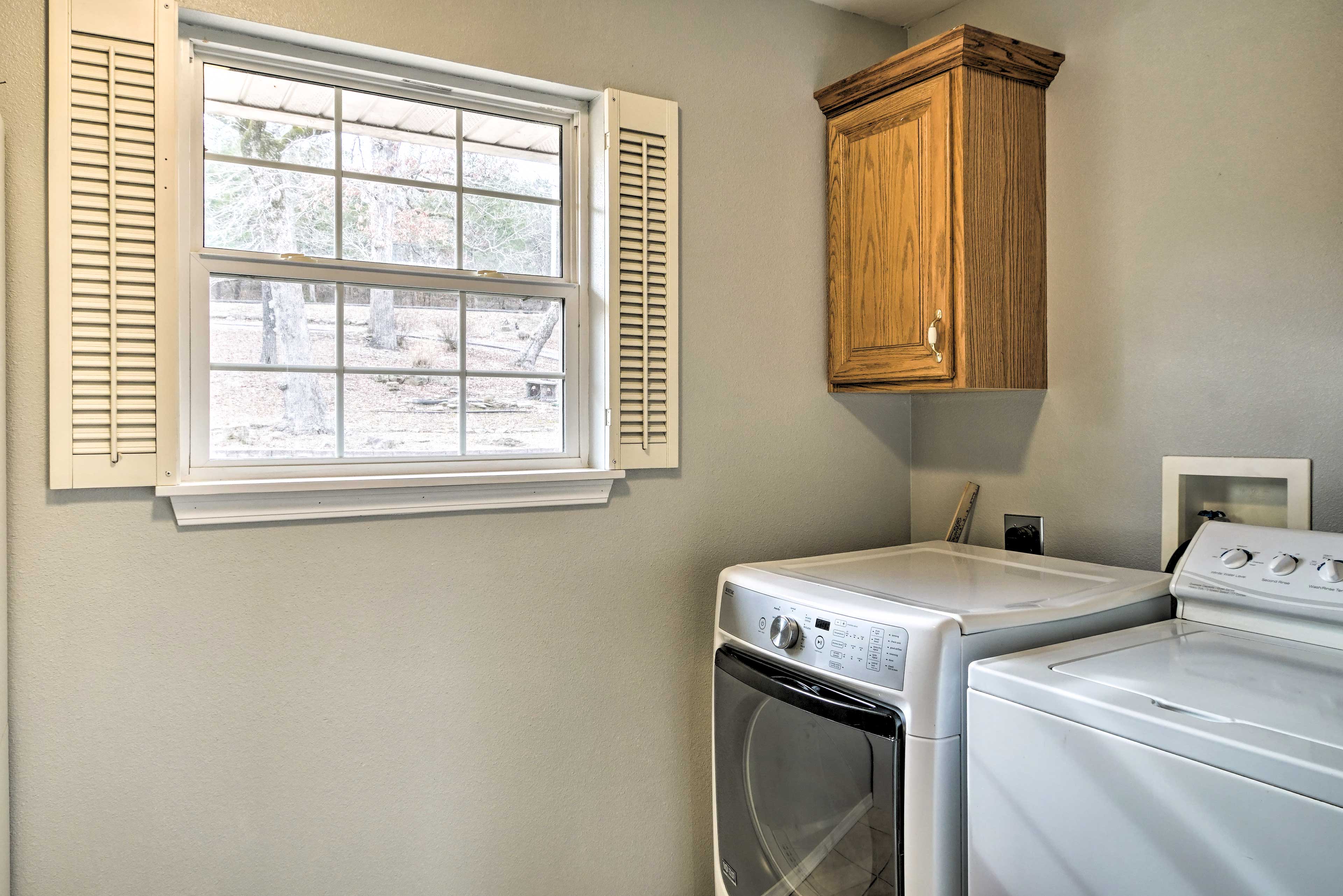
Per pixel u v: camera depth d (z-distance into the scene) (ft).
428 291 6.18
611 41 6.53
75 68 4.81
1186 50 5.88
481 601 6.07
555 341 6.67
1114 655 4.34
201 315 5.39
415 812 5.86
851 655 4.81
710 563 7.04
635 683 6.72
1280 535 4.86
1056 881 3.77
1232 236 5.63
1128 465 6.29
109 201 4.89
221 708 5.26
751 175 7.21
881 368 7.01
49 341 4.77
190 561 5.16
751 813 5.68
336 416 5.86
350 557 5.63
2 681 4.60
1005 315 6.55
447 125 6.27
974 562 6.38
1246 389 5.58
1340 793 2.79
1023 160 6.64
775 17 7.34
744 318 7.19
